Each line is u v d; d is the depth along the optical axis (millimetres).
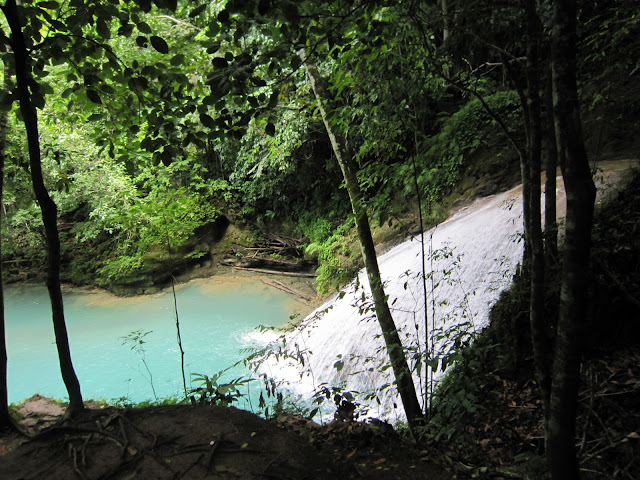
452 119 10492
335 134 4465
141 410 3439
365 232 4309
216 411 3428
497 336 4863
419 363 3176
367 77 3672
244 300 11938
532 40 2357
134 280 13203
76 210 16016
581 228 1607
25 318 11375
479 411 4012
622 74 5449
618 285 4074
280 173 14453
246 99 2830
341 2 2840
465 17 3281
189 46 3775
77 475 2641
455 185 10477
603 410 3418
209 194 15516
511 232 6516
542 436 3467
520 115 9711
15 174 6520
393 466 2787
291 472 2670
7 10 2775
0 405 3543
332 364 7266
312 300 11531
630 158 6766
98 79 3104
